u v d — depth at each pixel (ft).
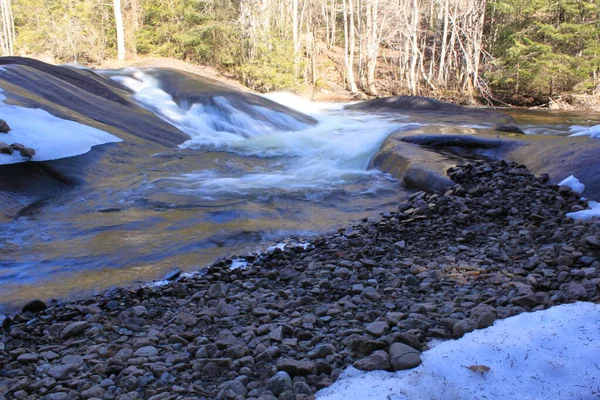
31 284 16.06
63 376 10.11
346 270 15.40
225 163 33.06
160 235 20.30
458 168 25.96
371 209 23.95
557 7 88.43
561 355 8.68
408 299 12.81
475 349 9.21
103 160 29.84
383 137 37.91
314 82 100.37
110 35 105.91
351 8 100.01
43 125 30.48
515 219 19.16
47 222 21.81
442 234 18.52
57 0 108.78
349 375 9.28
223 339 11.16
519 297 11.59
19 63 41.11
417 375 8.71
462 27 104.68
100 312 13.67
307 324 11.69
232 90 51.13
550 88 88.43
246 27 95.76
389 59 123.24
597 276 12.82
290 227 21.29
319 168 32.27
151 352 10.84
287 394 8.71
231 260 17.35
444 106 63.00
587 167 22.13
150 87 50.49
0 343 11.99
